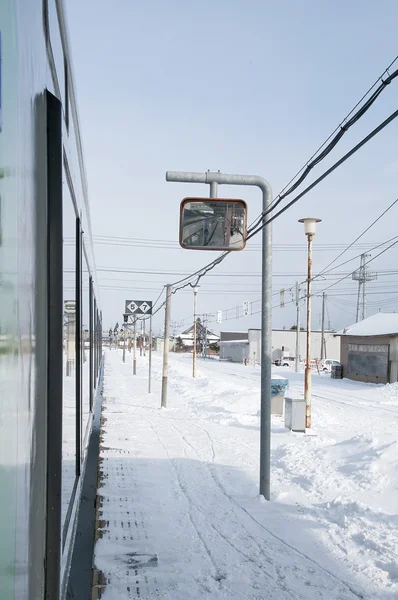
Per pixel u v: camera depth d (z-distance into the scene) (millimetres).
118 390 25703
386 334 31156
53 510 1991
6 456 1229
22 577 1424
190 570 5527
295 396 25234
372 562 5832
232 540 6406
